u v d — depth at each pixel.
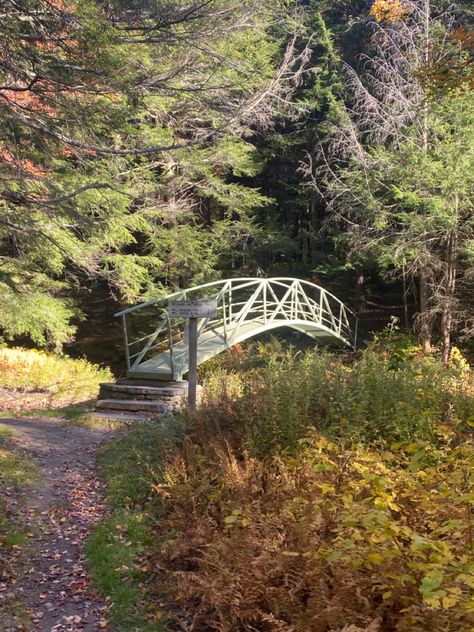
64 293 22.58
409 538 3.99
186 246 20.88
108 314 26.67
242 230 24.66
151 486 6.82
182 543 5.38
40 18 9.76
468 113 16.50
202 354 13.14
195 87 14.07
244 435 7.11
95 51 9.76
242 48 19.00
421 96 17.09
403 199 18.25
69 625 4.62
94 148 10.96
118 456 8.20
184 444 7.45
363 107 20.53
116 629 4.56
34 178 11.26
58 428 10.37
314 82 24.38
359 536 3.85
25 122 10.08
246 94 16.23
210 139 19.86
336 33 25.52
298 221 28.28
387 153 18.06
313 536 4.36
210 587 4.40
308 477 5.60
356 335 21.55
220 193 22.78
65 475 7.90
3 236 12.98
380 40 21.14
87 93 11.05
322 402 7.61
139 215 18.03
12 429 9.93
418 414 7.22
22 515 6.54
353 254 20.94
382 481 4.26
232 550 4.70
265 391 7.95
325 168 23.20
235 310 24.89
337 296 26.42
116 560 5.48
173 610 4.77
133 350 23.14
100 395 11.84
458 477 4.68
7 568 5.47
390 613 3.63
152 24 12.05
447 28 17.94
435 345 20.67
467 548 3.65
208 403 8.90
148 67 13.13
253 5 13.88
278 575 4.39
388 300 27.47
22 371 16.58
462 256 19.12
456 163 16.55
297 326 17.61
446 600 2.88
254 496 5.86
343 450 5.81
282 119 23.94
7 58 9.90
